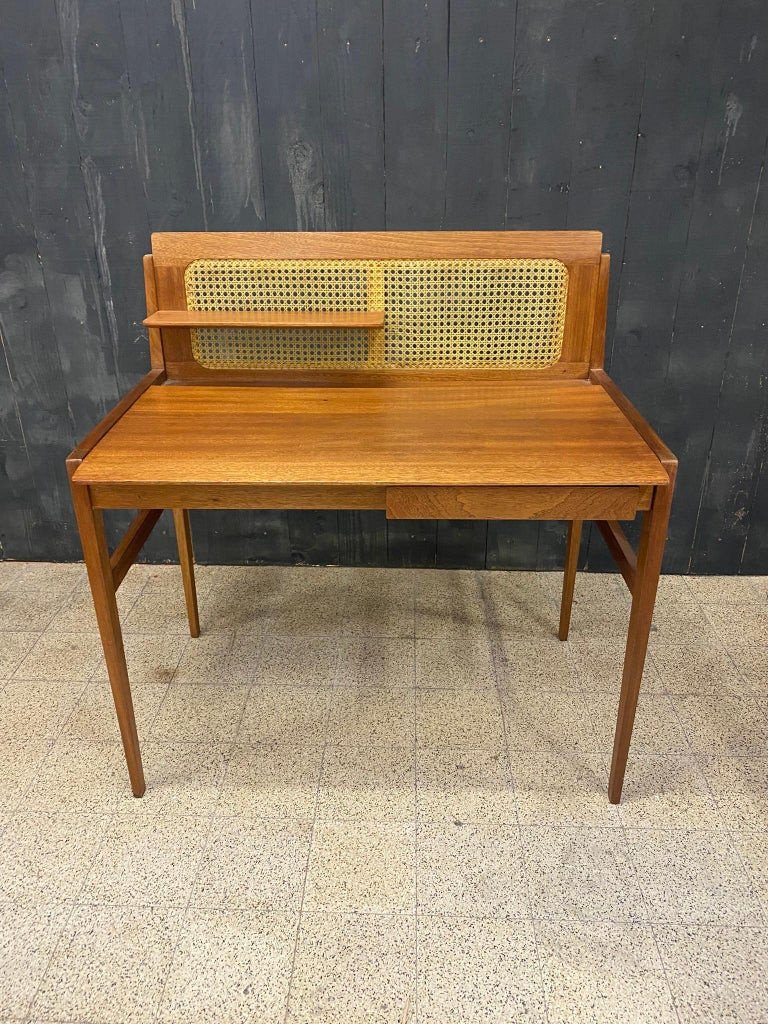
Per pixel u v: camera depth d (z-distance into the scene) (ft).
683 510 7.30
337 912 4.36
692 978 4.03
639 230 6.29
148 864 4.66
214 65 5.89
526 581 7.52
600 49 5.74
